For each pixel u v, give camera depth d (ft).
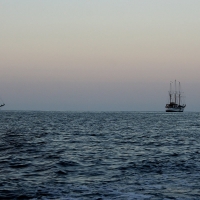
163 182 83.30
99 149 153.28
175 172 96.02
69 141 192.24
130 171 97.91
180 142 190.49
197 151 146.51
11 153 136.36
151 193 73.20
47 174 93.35
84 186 79.36
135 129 315.17
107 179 86.99
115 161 116.78
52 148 155.63
